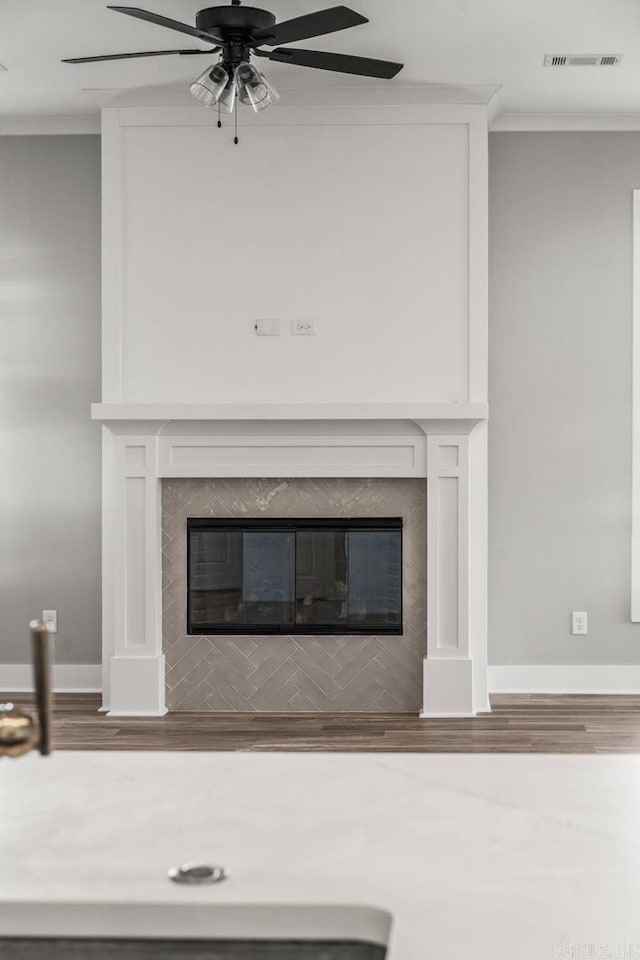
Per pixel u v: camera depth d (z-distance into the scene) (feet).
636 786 5.49
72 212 20.99
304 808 5.16
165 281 19.67
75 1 15.33
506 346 20.93
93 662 21.17
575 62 17.80
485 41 16.88
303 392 19.61
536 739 17.44
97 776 5.72
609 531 20.95
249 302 19.63
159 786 5.53
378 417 18.99
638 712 19.35
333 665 19.62
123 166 19.67
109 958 4.07
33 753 6.19
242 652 19.70
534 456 20.97
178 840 4.73
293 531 19.66
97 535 21.11
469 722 18.70
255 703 19.71
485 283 19.40
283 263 19.61
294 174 19.56
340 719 19.03
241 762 5.99
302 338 19.61
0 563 21.25
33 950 4.09
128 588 19.54
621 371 20.89
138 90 19.29
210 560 19.76
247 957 4.03
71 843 4.70
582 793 5.38
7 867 4.42
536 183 20.86
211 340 19.66
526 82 18.81
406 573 19.54
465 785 5.52
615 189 20.81
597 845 4.65
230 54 14.57
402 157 19.43
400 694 19.57
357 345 19.56
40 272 21.06
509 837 4.75
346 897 4.07
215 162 19.58
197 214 19.63
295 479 19.67
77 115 20.65
